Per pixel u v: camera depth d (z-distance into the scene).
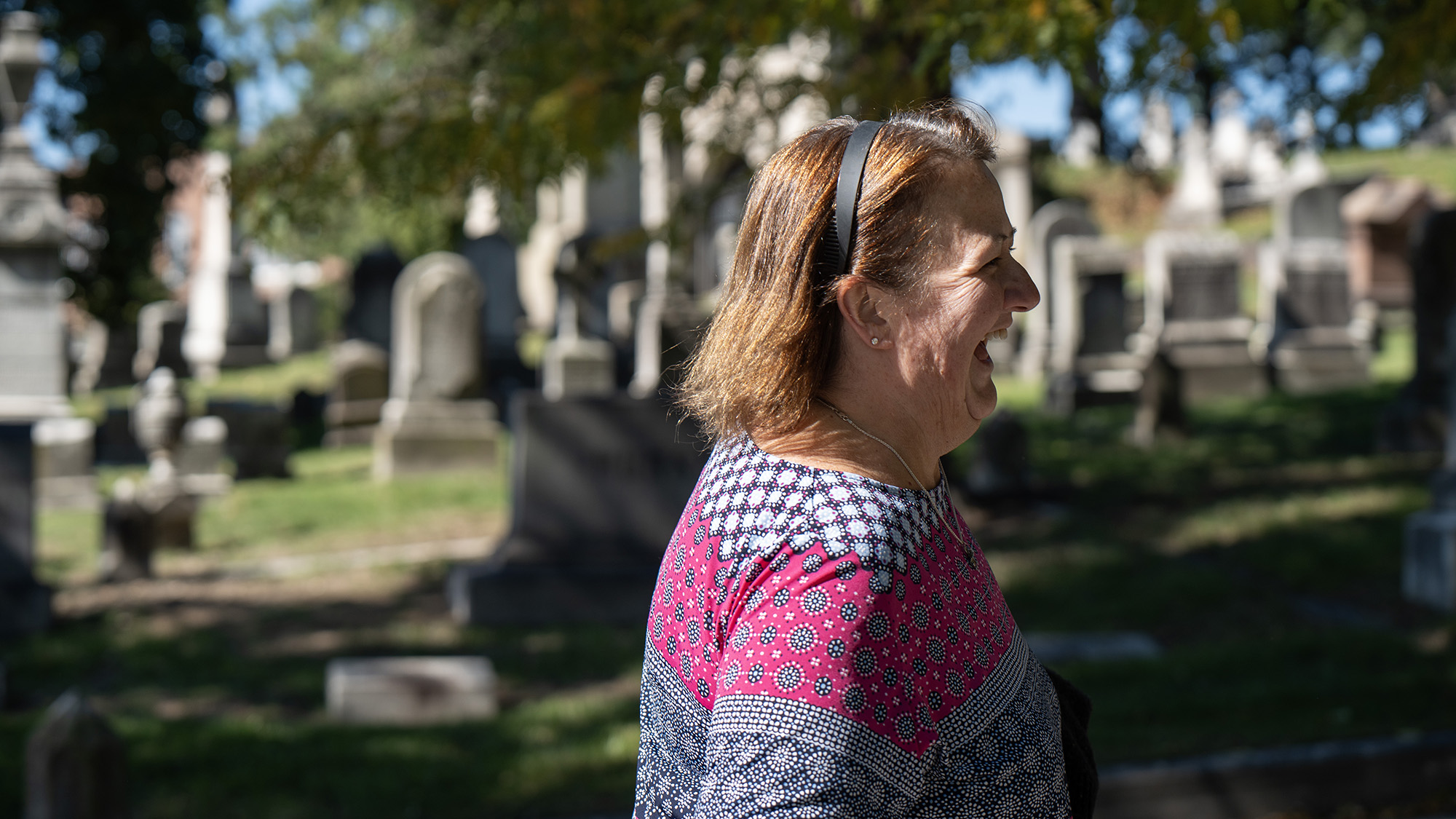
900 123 1.27
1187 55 3.92
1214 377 17.97
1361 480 11.74
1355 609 8.20
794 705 1.04
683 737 1.19
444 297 15.66
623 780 5.37
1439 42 3.86
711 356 1.27
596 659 7.81
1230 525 10.52
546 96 4.84
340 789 5.34
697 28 4.57
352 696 6.50
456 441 15.63
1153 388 14.81
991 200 1.24
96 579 10.45
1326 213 20.34
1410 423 13.16
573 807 5.09
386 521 12.79
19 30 12.52
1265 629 7.86
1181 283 18.28
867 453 1.21
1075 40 3.50
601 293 22.72
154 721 6.34
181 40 19.06
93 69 17.95
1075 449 14.61
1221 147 34.91
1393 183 24.14
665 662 1.22
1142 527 10.75
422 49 17.84
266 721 6.43
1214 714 5.89
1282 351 18.45
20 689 7.23
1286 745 5.27
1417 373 13.45
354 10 20.39
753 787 1.04
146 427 12.69
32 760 3.76
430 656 7.97
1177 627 8.05
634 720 6.30
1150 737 5.51
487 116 5.05
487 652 8.04
